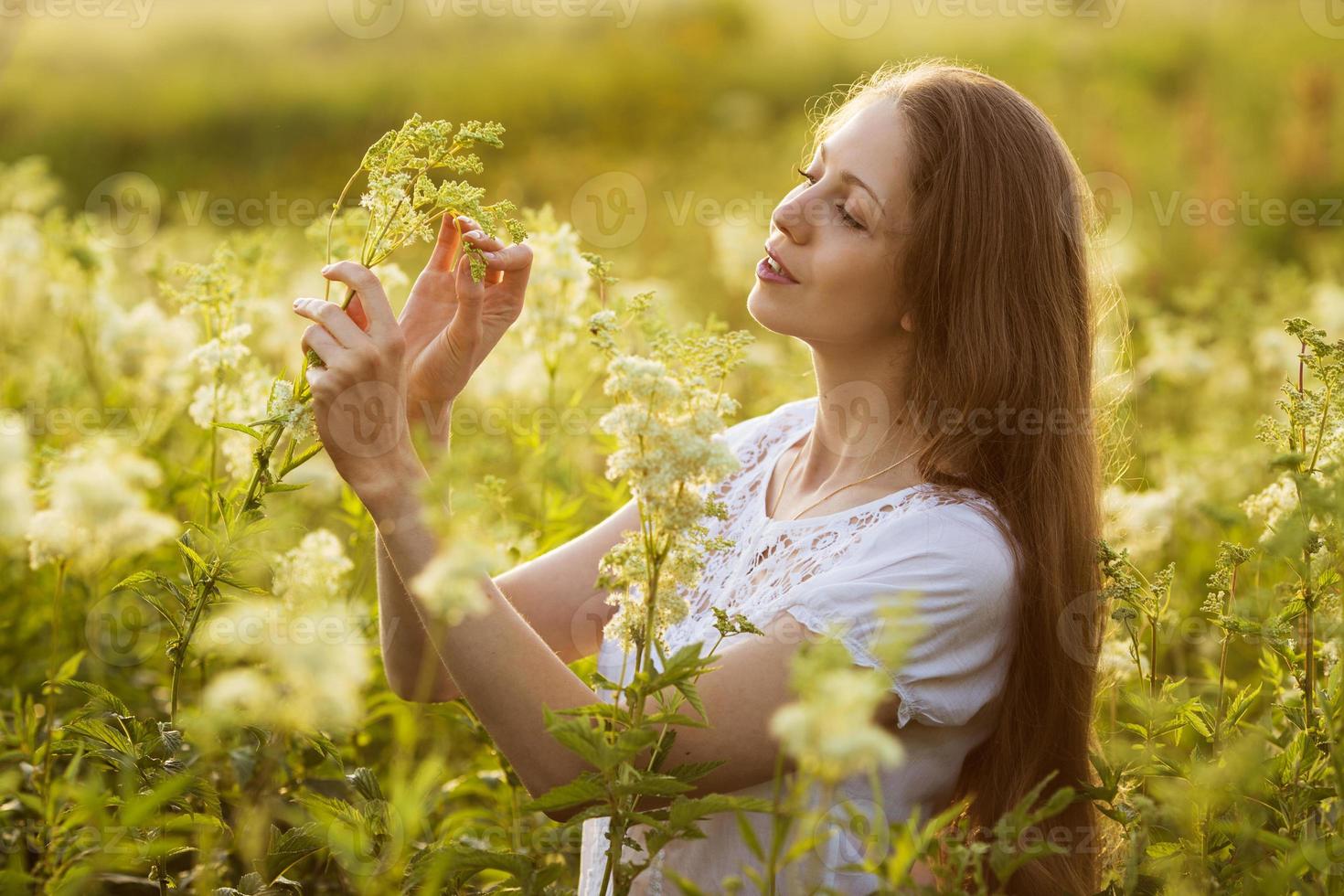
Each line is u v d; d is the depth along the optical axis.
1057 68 14.37
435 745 2.95
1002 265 2.12
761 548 2.19
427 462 1.94
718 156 12.79
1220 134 11.48
